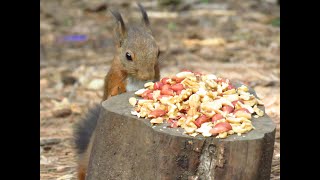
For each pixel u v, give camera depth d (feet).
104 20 62.75
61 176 34.81
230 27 58.90
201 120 24.90
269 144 24.54
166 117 25.62
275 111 40.14
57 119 41.65
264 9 63.72
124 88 33.14
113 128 26.14
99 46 55.72
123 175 26.03
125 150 25.89
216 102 25.90
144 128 25.11
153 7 65.57
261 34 56.70
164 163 24.40
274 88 44.34
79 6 66.44
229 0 67.31
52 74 48.62
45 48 54.49
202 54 52.21
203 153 24.06
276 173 34.22
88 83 46.83
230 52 52.54
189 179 24.23
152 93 27.09
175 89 27.02
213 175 24.06
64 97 44.80
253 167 24.02
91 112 33.96
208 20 61.16
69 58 52.42
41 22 61.26
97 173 26.99
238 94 27.76
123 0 67.56
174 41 55.42
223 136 23.91
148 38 32.96
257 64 49.49
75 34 58.29
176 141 24.07
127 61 32.55
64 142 38.68
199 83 27.27
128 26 33.91
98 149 26.91
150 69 32.53
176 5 66.13
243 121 24.88
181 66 49.32
